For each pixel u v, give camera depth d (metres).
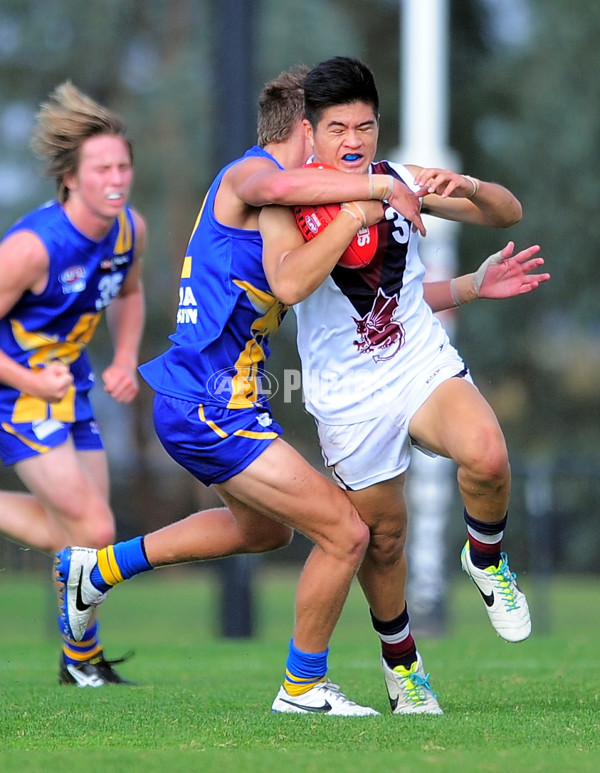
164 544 17.19
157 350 86.25
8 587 41.00
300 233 15.20
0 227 85.75
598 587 49.53
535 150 91.19
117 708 16.36
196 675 21.86
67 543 19.66
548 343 100.00
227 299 15.48
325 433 15.77
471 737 13.69
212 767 11.89
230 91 36.03
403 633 16.11
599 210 90.94
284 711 15.88
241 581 36.22
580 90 91.31
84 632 18.25
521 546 43.91
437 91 38.78
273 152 16.14
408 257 15.50
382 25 104.00
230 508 16.77
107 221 19.33
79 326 19.84
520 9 102.75
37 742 13.71
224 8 36.06
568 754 12.57
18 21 89.69
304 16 83.50
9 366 16.83
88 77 90.06
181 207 85.12
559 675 20.34
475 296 17.09
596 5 90.31
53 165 19.03
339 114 15.18
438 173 15.46
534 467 41.06
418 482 37.62
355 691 18.67
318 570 15.50
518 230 92.56
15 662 25.94
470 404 14.98
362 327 15.43
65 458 19.31
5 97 89.38
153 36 92.31
